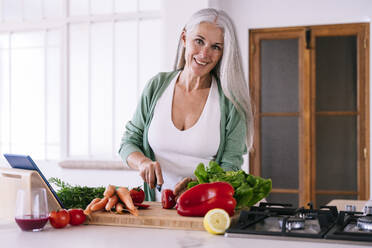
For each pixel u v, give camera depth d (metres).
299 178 4.28
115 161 4.38
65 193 1.76
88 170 4.46
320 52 4.22
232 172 1.70
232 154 2.09
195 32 2.03
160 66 4.41
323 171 4.24
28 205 1.41
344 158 4.20
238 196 1.61
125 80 4.64
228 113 2.11
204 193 1.52
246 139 2.20
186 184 1.73
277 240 1.28
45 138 4.86
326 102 4.23
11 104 4.97
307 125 4.24
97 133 4.70
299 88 4.27
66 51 4.77
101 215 1.55
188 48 2.07
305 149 4.25
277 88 4.30
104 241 1.28
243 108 2.11
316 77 4.24
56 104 4.83
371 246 1.21
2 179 1.66
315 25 4.20
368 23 4.10
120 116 4.65
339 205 2.30
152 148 2.15
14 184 1.62
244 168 4.31
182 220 1.47
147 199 2.20
